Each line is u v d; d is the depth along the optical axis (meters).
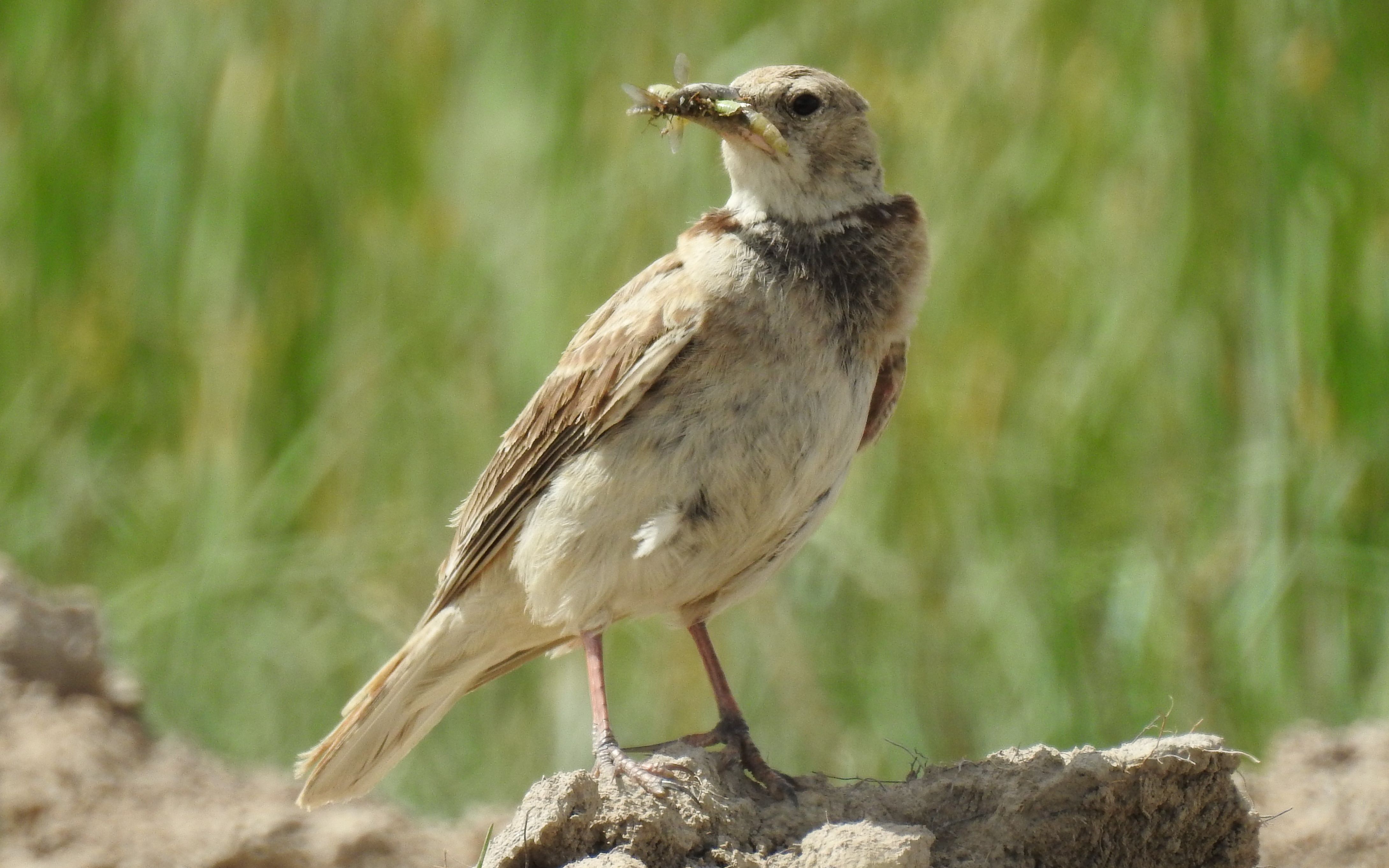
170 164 15.07
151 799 10.20
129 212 15.23
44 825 9.83
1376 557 12.80
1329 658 12.60
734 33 13.64
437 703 8.53
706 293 7.68
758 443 7.65
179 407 15.18
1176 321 13.21
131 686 11.33
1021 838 6.93
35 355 16.02
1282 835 9.09
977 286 13.22
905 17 13.44
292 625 13.56
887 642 12.52
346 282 14.57
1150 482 12.96
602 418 7.68
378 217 14.50
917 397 13.09
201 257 14.98
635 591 7.83
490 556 8.14
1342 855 8.91
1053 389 13.26
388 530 13.72
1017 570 12.72
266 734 13.11
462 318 13.92
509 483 8.06
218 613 13.69
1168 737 7.27
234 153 14.82
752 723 12.27
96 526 15.34
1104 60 13.31
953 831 7.05
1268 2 13.34
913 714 12.34
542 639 8.41
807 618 12.52
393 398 13.95
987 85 13.28
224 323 14.80
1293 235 13.17
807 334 7.75
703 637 8.29
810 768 12.10
